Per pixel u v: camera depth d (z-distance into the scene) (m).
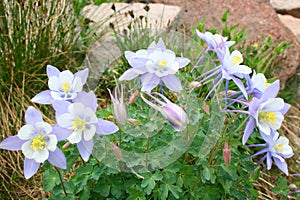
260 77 0.44
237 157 0.53
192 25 0.74
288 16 1.01
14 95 0.68
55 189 0.47
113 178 0.48
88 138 0.39
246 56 0.74
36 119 0.40
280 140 0.46
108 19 0.78
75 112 0.39
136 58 0.42
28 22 0.72
